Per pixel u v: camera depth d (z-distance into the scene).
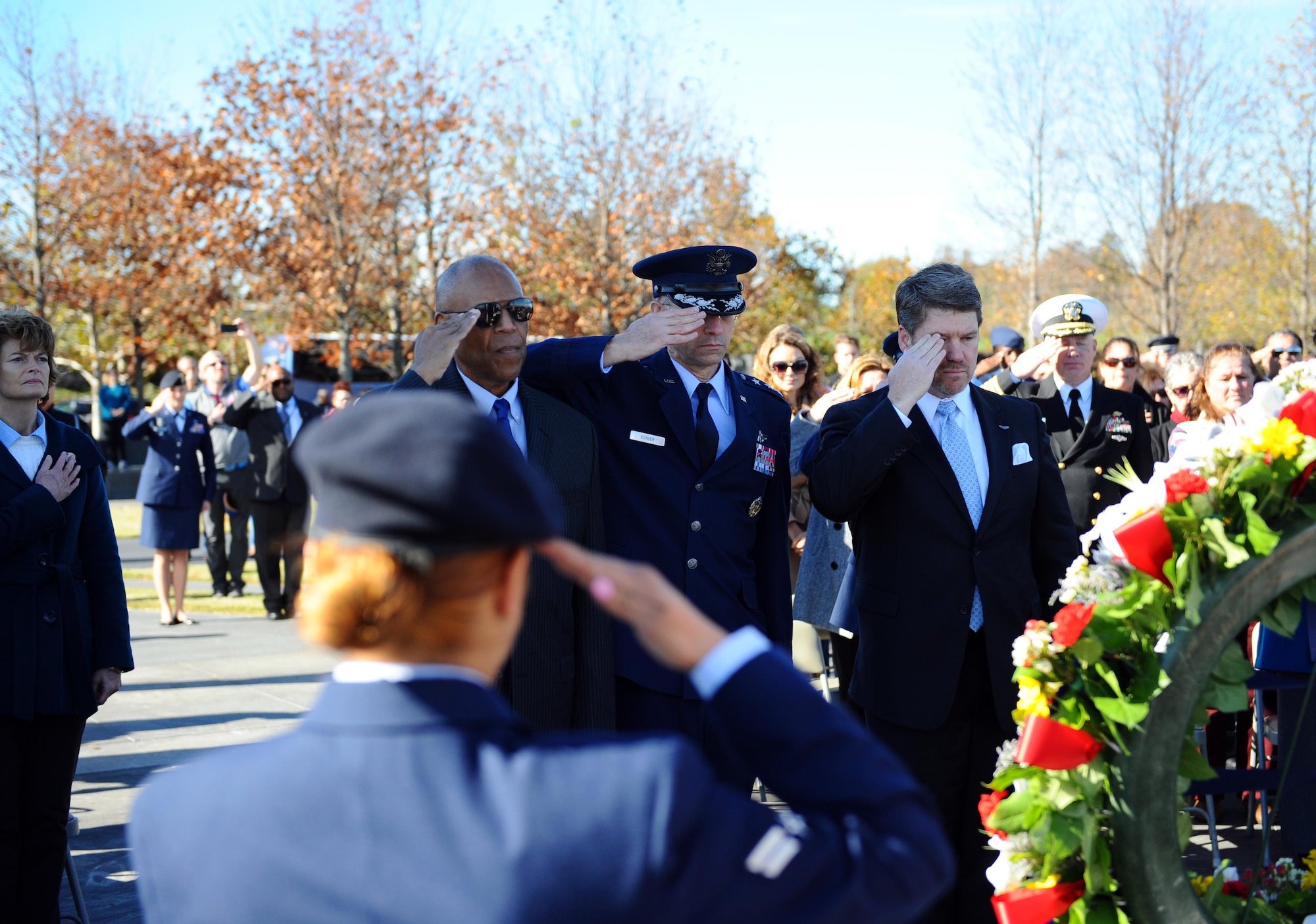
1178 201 24.67
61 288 25.75
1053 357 6.23
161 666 8.01
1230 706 2.25
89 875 4.40
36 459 3.71
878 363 5.95
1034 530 3.53
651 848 1.05
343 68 23.27
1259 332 28.61
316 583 1.11
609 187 24.48
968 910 3.37
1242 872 2.73
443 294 3.28
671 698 3.34
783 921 1.10
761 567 3.70
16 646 3.48
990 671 3.32
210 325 28.17
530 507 1.11
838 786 1.20
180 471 9.62
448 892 1.03
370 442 1.08
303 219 23.52
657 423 3.54
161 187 26.25
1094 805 2.22
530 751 1.11
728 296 3.54
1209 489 2.24
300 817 1.08
